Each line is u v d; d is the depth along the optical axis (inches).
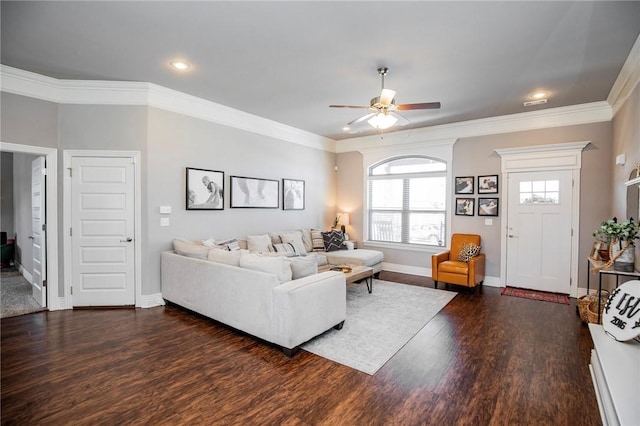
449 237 227.0
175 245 162.6
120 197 158.4
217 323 141.0
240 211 203.9
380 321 144.6
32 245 182.9
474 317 150.3
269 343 121.2
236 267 128.4
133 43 115.2
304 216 253.3
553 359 109.8
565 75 139.5
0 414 79.4
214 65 133.1
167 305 164.9
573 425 77.2
